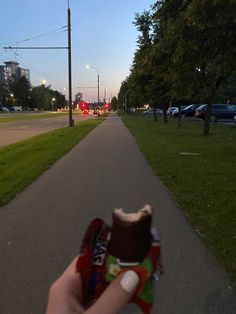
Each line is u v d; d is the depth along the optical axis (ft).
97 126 139.74
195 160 50.70
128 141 81.00
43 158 54.54
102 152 62.23
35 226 24.27
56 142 77.66
